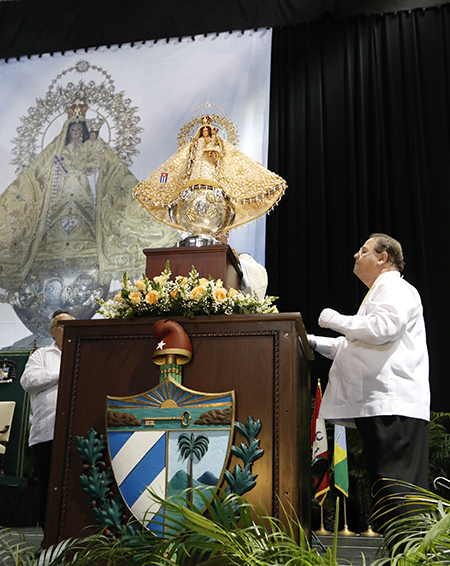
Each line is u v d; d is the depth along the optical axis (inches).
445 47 261.3
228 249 89.2
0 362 235.9
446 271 231.5
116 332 81.6
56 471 77.2
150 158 270.1
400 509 81.5
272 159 258.7
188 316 79.2
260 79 270.4
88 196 270.1
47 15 292.2
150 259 90.5
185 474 72.7
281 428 73.4
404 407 89.6
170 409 75.3
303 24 279.1
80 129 279.9
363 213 245.0
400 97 259.1
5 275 264.4
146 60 284.8
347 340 94.1
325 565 51.7
